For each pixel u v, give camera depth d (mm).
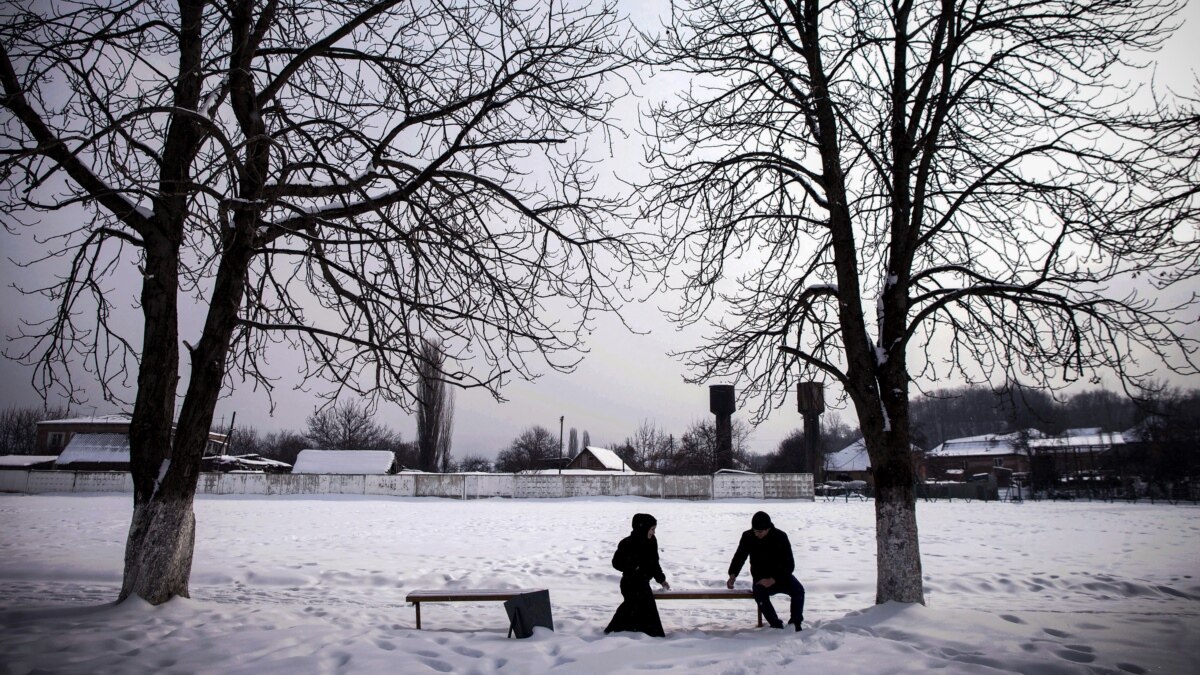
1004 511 36531
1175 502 46594
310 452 64000
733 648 6719
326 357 10523
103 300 10195
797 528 25266
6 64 8031
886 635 7137
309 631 7281
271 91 9656
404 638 7277
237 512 32406
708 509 38594
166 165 9352
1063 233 9055
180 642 6766
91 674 5660
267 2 9688
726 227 11039
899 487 8859
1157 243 8867
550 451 106312
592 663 6191
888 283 9516
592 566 15047
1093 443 71375
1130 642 7086
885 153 9977
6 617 7891
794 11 10227
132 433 8984
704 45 10898
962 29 9672
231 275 9273
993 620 7723
